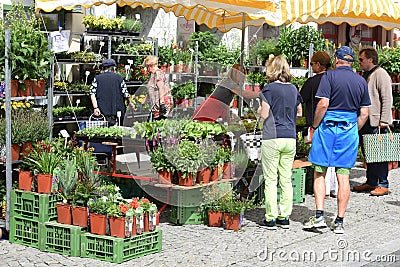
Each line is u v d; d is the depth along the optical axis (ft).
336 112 25.86
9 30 23.44
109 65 35.73
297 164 31.24
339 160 25.76
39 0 27.14
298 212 29.53
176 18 49.49
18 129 23.80
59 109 37.96
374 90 33.14
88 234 21.74
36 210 22.76
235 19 37.78
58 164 23.09
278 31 53.36
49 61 25.22
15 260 21.49
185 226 26.48
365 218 28.86
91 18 41.32
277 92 25.63
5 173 24.52
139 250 22.07
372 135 30.83
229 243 24.18
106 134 27.30
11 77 24.09
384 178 34.24
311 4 29.63
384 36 60.49
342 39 58.18
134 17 49.26
